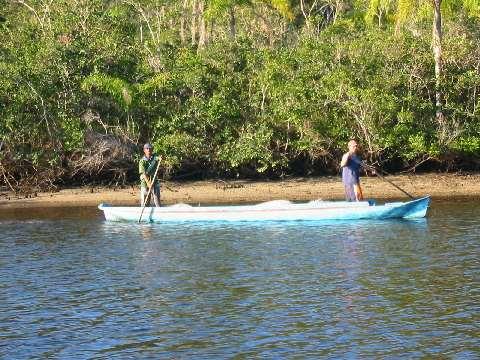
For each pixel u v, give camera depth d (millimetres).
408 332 14734
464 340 14227
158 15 51125
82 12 42500
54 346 14500
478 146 37594
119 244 24219
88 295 17984
